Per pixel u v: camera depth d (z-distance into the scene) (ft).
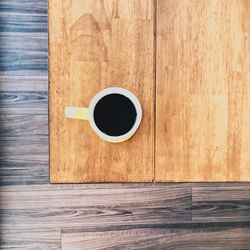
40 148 2.17
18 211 2.18
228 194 2.29
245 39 1.99
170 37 1.97
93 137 1.94
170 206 2.25
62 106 1.92
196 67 1.98
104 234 2.22
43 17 2.13
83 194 2.20
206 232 2.28
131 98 1.89
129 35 1.95
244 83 2.00
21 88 2.14
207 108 1.99
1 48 2.11
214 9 1.98
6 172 2.16
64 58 1.91
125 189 2.23
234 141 2.00
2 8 2.10
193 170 1.98
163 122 1.97
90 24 1.93
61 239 2.20
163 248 2.26
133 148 1.96
